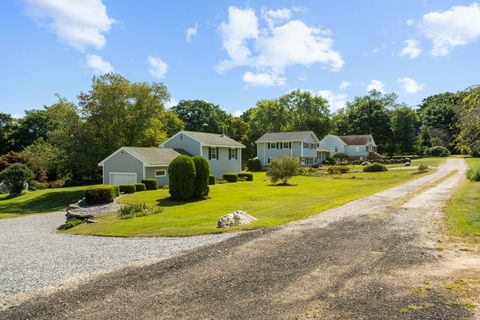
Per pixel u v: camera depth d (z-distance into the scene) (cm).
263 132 7019
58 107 3447
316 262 689
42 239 1216
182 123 5928
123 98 3647
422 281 574
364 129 7331
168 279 625
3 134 5269
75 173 4156
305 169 4216
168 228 1162
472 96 1008
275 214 1271
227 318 461
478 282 564
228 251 794
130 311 495
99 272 697
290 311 475
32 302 547
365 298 511
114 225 1360
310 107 7238
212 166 3600
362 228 988
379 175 3538
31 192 3406
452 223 1016
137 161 2844
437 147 6538
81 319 475
